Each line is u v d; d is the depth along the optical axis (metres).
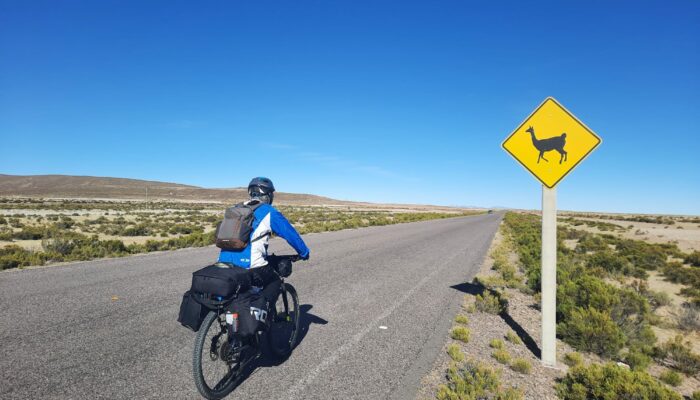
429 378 4.53
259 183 4.25
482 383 4.31
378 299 8.28
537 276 9.92
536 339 6.42
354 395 4.02
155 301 7.28
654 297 10.16
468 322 7.01
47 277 9.34
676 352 6.11
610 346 6.01
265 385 4.15
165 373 4.30
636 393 4.06
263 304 4.02
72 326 5.71
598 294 7.75
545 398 4.29
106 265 11.37
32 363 4.38
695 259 17.48
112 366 4.41
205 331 3.72
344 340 5.66
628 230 42.19
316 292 8.60
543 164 5.36
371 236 23.95
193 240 17.84
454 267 13.31
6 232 23.62
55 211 58.69
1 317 6.00
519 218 62.31
